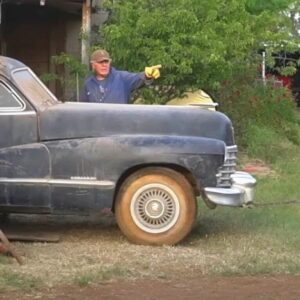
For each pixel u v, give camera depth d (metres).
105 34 15.80
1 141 9.46
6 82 9.53
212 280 8.23
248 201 9.80
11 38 21.17
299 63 24.39
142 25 15.23
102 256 9.06
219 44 15.53
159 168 9.53
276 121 20.41
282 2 23.22
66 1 18.95
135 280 8.16
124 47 15.41
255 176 15.17
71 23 21.20
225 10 16.59
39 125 9.45
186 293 7.68
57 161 9.42
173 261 8.89
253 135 18.22
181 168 9.59
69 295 7.56
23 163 9.43
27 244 9.62
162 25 15.27
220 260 8.95
